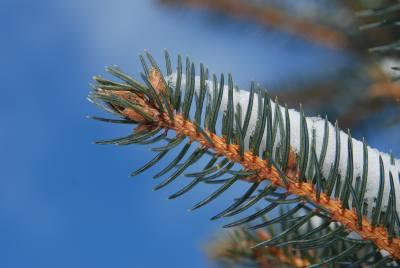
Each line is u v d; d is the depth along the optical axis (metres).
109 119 0.33
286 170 0.33
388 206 0.32
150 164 0.33
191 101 0.33
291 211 0.33
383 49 0.35
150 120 0.33
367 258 0.33
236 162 0.33
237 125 0.33
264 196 0.33
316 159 0.32
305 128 0.33
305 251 0.39
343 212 0.33
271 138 0.32
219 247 0.41
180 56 0.33
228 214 0.33
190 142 0.33
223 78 0.33
